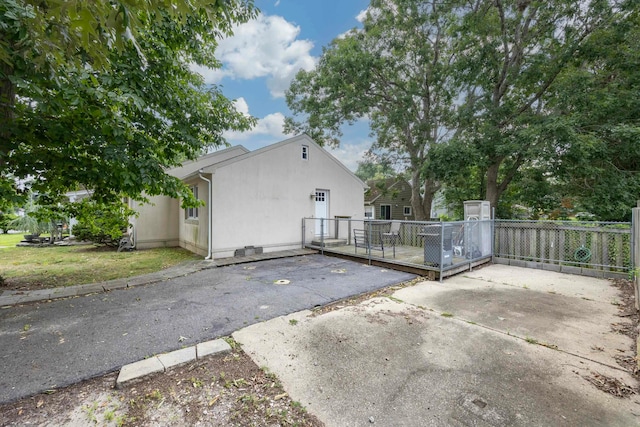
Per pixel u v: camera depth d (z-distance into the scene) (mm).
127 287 4934
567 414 1906
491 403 2023
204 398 2092
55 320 3479
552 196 11102
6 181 4438
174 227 10945
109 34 1632
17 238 14500
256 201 8266
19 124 3910
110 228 8633
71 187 5441
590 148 7781
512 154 9320
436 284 5238
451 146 10070
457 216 16391
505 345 2883
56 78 3242
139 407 1993
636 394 2104
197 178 8281
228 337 3047
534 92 10742
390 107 14359
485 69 10664
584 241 6000
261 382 2283
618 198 8617
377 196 23797
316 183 9742
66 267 6805
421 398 2088
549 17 9500
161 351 2752
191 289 4816
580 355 2674
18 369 2430
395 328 3297
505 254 7125
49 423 1838
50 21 1727
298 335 3102
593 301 4219
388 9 12719
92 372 2400
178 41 5438
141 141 4895
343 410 1967
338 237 10094
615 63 8508
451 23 11602
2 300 4074
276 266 6715
